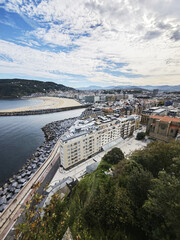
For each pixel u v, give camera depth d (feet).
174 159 64.18
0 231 113.39
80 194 107.04
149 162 98.53
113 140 272.51
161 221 45.34
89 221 61.82
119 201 60.34
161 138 271.28
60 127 452.76
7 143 323.37
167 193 41.22
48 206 41.65
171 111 409.08
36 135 383.24
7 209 133.39
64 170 195.21
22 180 185.47
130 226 53.26
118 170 109.40
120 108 556.92
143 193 62.49
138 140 294.46
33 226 33.45
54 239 37.45
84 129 223.30
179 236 36.17
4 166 232.73
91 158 224.94
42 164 214.48
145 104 575.38
